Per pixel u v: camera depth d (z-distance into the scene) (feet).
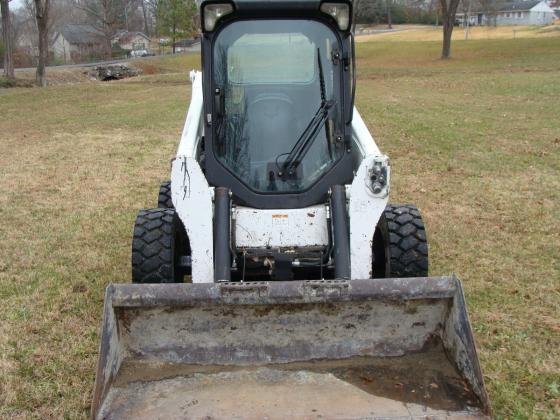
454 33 248.52
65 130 52.42
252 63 14.28
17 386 13.41
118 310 11.48
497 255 20.74
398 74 106.83
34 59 187.32
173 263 14.62
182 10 211.41
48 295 18.07
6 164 37.55
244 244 13.70
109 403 10.59
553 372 13.74
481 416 10.18
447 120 51.31
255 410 10.47
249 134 14.30
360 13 262.47
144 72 148.66
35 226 24.77
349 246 13.25
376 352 11.87
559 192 28.22
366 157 13.21
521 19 337.31
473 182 30.50
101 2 223.92
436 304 11.76
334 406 10.54
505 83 81.20
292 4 13.85
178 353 11.76
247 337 11.82
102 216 26.04
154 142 45.01
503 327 15.71
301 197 14.11
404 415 10.24
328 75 14.30
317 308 11.73
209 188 13.25
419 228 14.85
